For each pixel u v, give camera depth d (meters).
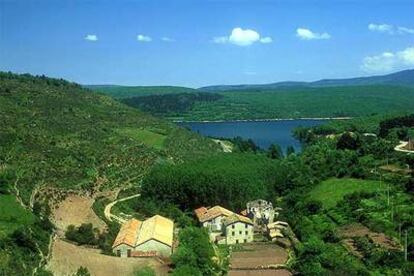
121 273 160.25
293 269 167.50
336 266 162.00
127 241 177.50
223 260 178.38
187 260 161.88
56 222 191.50
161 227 195.75
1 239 149.00
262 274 163.62
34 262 147.12
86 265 160.12
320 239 184.75
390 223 197.00
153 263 168.12
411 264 159.38
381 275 156.50
